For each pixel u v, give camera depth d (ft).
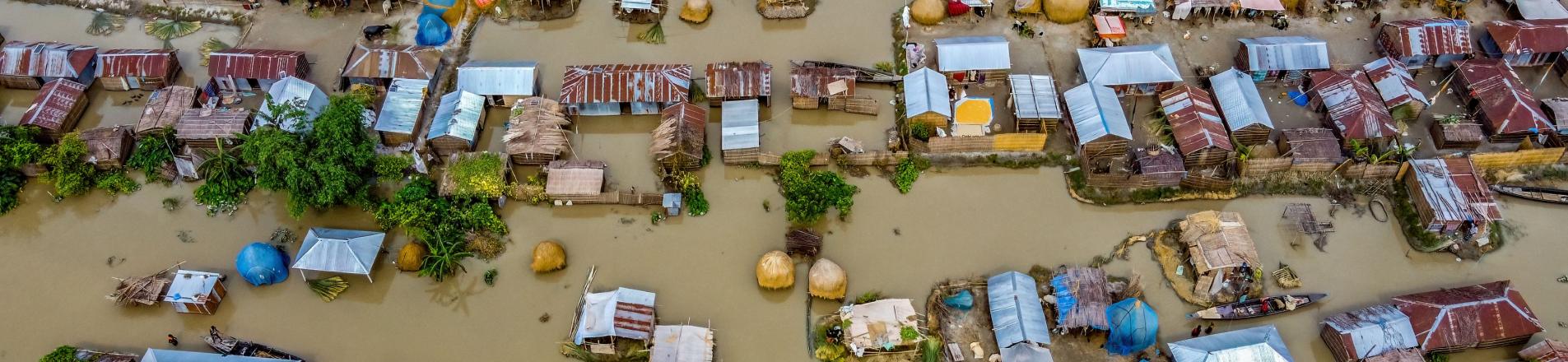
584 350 146.72
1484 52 198.80
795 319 153.48
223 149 170.30
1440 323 143.95
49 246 161.48
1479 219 160.25
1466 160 168.76
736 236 165.07
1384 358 141.79
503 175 166.50
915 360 147.02
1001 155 178.09
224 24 205.67
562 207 169.07
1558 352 142.10
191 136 169.78
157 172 170.30
